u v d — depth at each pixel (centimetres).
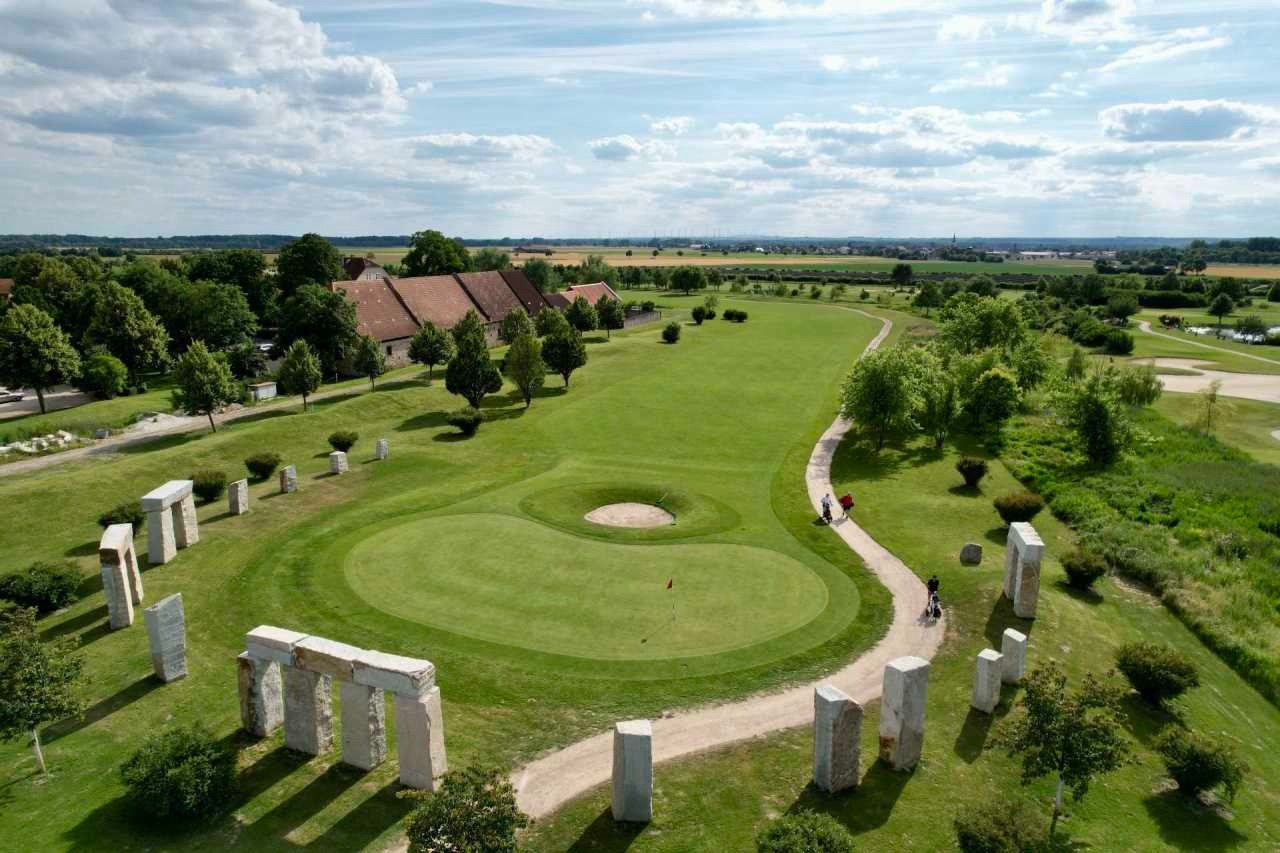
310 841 2041
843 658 3009
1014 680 2806
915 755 2377
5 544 4012
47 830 2042
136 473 5047
